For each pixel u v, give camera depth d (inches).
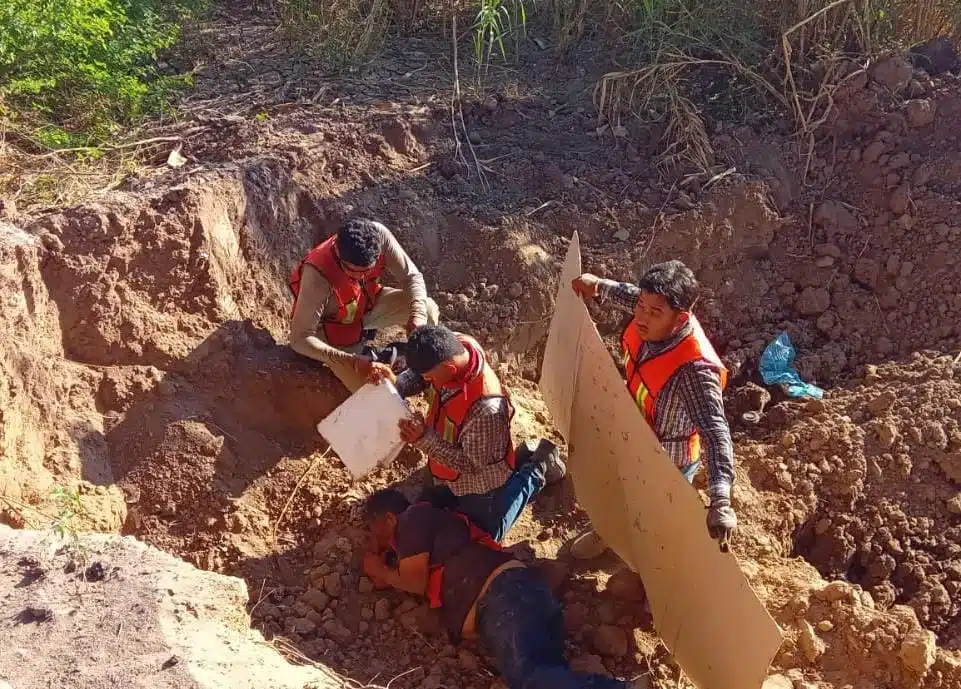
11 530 136.1
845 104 233.0
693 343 133.6
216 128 215.3
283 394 183.0
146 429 168.2
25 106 208.8
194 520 165.9
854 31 239.0
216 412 175.8
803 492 182.4
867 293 223.0
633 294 152.5
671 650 149.1
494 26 238.2
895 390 198.2
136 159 203.6
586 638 157.2
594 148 231.5
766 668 117.5
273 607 155.3
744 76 243.8
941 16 247.1
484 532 158.4
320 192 205.5
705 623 131.9
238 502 169.2
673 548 134.3
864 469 184.4
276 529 170.6
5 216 173.9
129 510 162.6
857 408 197.6
